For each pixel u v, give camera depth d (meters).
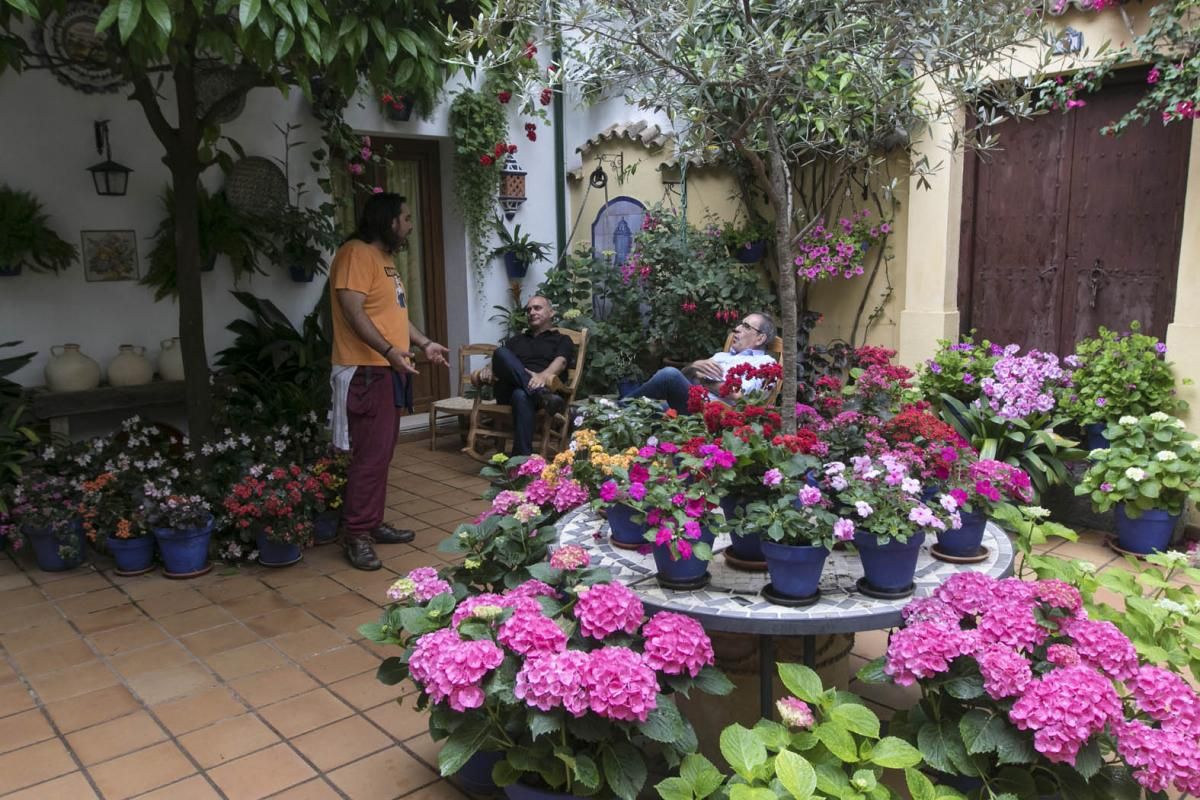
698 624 2.03
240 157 5.37
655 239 6.09
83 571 4.04
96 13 4.76
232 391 4.97
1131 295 4.56
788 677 1.97
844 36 2.35
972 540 2.37
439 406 6.13
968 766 1.92
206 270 5.35
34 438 4.26
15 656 3.20
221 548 4.12
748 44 2.28
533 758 2.03
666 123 6.39
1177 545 4.09
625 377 6.11
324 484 4.20
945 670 1.89
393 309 4.04
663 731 1.89
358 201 6.14
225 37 2.74
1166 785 1.75
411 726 2.73
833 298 5.71
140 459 4.38
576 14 2.35
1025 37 2.53
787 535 2.11
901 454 2.33
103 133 4.91
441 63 3.12
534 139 6.53
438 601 2.23
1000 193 4.98
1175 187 4.34
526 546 2.57
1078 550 4.12
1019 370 4.30
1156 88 4.03
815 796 1.70
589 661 1.89
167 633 3.39
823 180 5.59
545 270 7.05
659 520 2.20
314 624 3.46
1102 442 4.36
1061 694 1.77
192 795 2.38
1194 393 4.11
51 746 2.62
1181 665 2.22
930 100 3.95
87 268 4.95
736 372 3.13
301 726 2.73
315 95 5.57
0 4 3.02
